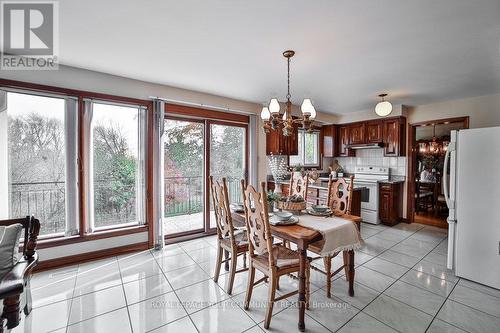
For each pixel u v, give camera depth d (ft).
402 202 15.38
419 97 12.77
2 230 5.41
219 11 5.52
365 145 15.88
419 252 10.39
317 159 18.33
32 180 8.59
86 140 9.31
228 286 7.36
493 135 7.46
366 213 15.12
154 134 10.78
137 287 7.53
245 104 13.65
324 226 6.39
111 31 6.41
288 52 7.57
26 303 6.04
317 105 14.76
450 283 7.79
